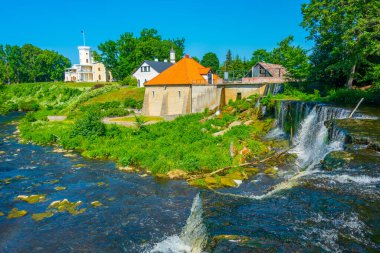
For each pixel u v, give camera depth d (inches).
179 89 1625.2
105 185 739.4
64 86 3152.1
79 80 3873.0
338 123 726.5
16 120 2012.8
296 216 365.1
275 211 383.6
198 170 815.7
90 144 1120.2
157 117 1616.6
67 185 743.7
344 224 340.2
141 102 2112.5
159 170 816.9
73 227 536.4
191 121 1446.9
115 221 554.3
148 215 574.6
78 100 2354.8
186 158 868.0
